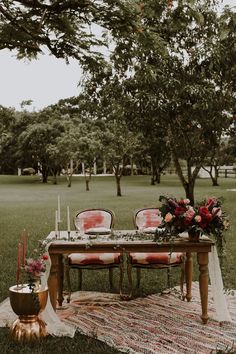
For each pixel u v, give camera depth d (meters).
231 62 11.53
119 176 26.41
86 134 33.19
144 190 31.34
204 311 5.36
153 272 7.77
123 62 10.41
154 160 38.41
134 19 6.88
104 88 11.73
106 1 6.51
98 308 5.94
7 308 5.82
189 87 11.05
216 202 5.46
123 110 12.11
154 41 7.35
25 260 4.97
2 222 14.41
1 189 35.59
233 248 9.74
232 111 12.26
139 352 4.53
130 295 6.34
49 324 5.13
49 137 41.47
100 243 5.42
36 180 50.06
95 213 7.08
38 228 13.02
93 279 7.41
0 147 43.53
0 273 7.57
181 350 4.59
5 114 20.98
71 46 7.46
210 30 11.20
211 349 4.61
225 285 6.80
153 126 12.48
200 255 5.41
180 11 7.27
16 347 4.57
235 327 5.23
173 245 5.39
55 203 21.83
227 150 28.19
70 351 4.49
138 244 5.41
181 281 6.41
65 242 5.46
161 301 6.23
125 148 25.81
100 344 4.72
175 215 5.34
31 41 7.40
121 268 6.36
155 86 11.34
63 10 6.79
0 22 7.18
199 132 12.57
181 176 13.16
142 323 5.36
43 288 4.91
